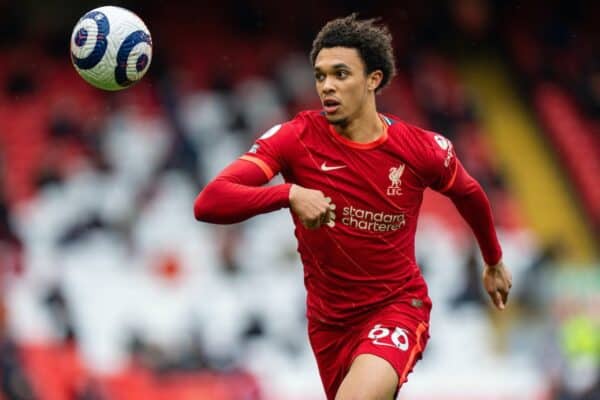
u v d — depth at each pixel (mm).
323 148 20297
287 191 18594
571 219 66812
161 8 77375
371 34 20125
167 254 55562
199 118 66250
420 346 20688
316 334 21375
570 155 71875
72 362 48594
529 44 80188
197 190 60531
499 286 22562
